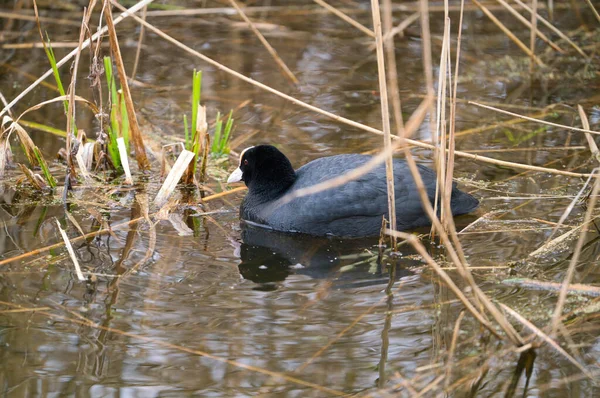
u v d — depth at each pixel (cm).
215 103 1519
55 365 738
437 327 813
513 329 770
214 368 737
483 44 1833
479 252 981
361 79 1630
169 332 796
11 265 948
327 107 1484
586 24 1916
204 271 941
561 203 1120
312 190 655
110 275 923
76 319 820
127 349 767
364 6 2069
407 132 650
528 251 980
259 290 895
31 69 1652
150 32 1897
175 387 707
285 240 1048
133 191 1206
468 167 1253
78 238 1025
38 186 1201
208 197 1187
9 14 1783
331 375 727
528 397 700
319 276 934
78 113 1487
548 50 1794
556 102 1512
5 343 773
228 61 1730
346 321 824
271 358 753
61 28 1870
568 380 724
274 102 1525
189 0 2066
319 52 1786
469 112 1476
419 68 1683
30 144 1235
